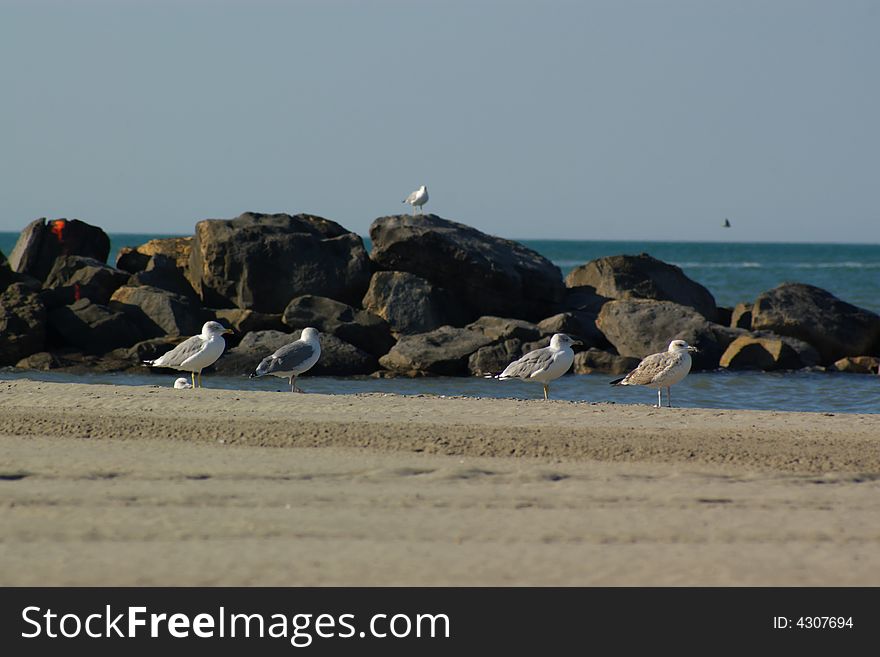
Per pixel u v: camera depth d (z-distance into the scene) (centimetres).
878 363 7419
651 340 7544
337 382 6669
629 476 2742
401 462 2864
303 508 2392
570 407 4069
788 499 2538
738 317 8394
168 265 8469
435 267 8231
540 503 2464
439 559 2073
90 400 3988
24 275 8425
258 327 7644
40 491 2495
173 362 5181
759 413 4056
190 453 2948
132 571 1994
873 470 2870
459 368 7112
